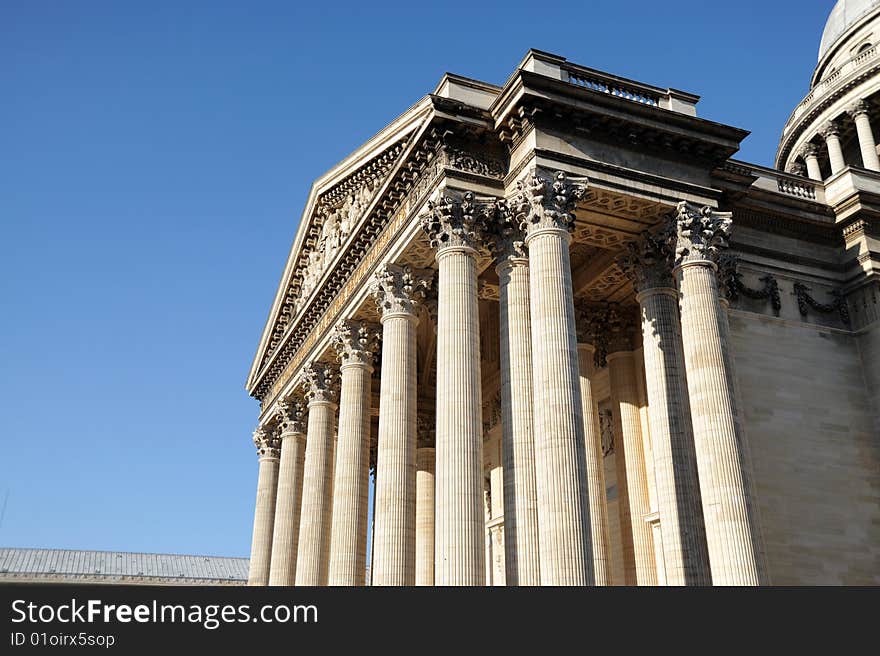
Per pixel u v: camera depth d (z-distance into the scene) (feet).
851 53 331.57
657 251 146.61
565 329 121.70
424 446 231.09
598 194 134.92
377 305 162.91
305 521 194.49
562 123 135.33
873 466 158.20
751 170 170.60
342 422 179.52
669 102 145.89
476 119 138.51
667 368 142.31
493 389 219.41
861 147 294.87
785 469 150.00
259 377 260.42
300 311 213.05
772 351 158.61
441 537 118.93
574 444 114.83
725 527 120.57
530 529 118.93
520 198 131.95
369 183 183.83
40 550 394.93
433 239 136.56
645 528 157.89
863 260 168.45
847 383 163.43
